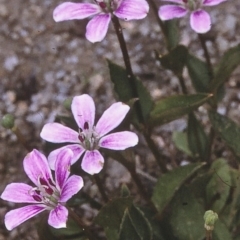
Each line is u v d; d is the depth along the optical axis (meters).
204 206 0.20
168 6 0.18
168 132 0.24
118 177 0.23
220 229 0.18
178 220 0.18
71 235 0.18
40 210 0.15
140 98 0.19
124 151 0.18
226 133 0.18
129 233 0.16
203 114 0.24
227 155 0.23
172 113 0.18
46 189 0.15
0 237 0.23
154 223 0.19
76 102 0.16
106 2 0.16
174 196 0.18
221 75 0.19
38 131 0.25
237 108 0.25
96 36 0.16
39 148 0.24
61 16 0.17
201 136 0.21
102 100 0.25
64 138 0.16
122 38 0.17
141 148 0.24
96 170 0.15
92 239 0.16
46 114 0.25
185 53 0.19
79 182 0.15
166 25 0.19
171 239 0.19
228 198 0.20
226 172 0.20
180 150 0.23
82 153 0.16
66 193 0.15
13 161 0.24
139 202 0.23
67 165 0.15
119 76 0.19
